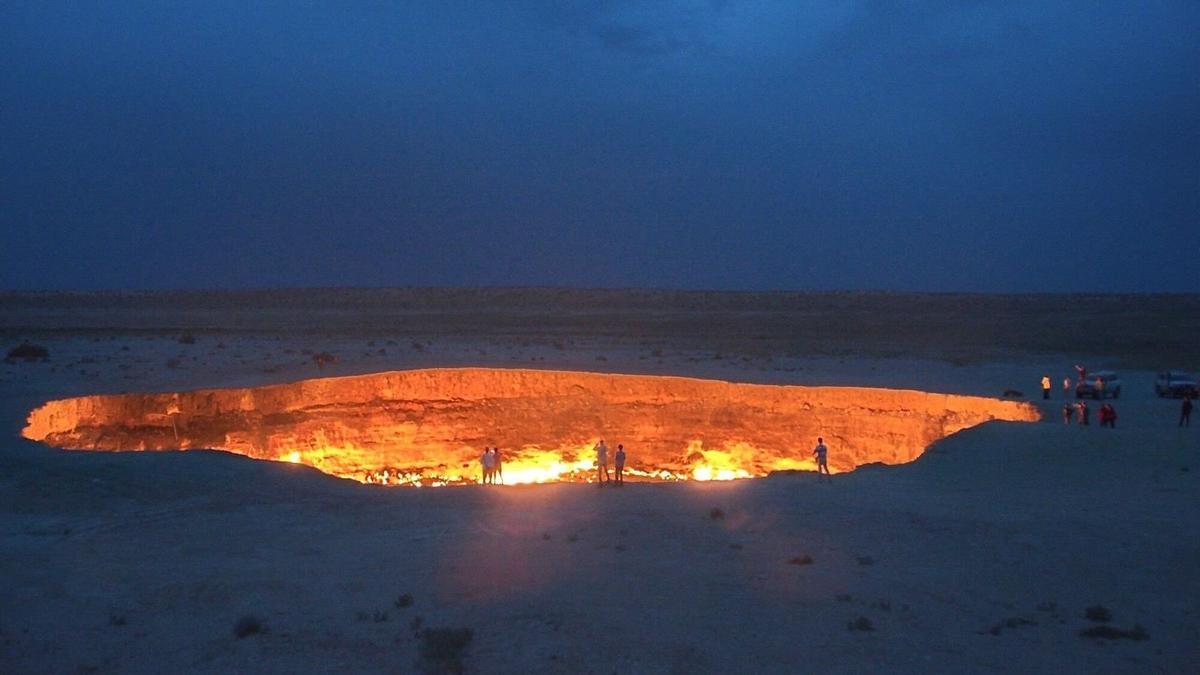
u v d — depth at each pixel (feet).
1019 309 413.18
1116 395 155.63
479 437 129.18
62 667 37.99
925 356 249.14
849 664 38.27
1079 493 74.13
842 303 446.19
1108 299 445.78
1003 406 121.08
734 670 37.50
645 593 46.88
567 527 61.41
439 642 38.83
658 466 128.77
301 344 238.27
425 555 53.98
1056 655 39.58
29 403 108.06
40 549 54.39
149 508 65.21
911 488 76.33
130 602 45.52
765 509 67.15
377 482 119.44
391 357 203.72
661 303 455.22
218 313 396.37
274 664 37.96
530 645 39.58
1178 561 53.93
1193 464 85.51
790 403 128.36
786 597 46.57
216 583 47.98
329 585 48.01
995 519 64.03
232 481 73.41
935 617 44.14
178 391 116.78
